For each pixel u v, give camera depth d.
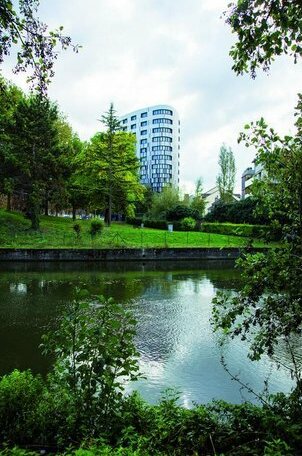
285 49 4.10
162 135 124.00
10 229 34.69
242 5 3.90
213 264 30.78
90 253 31.00
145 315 13.06
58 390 4.49
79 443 3.79
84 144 51.75
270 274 4.30
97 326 4.20
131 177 45.06
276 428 3.78
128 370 4.11
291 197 4.47
